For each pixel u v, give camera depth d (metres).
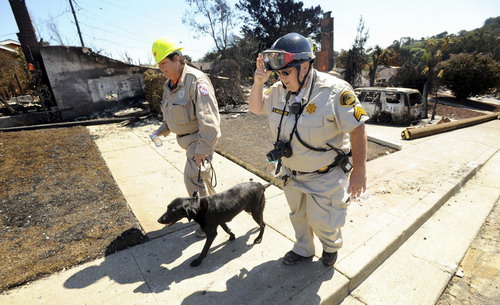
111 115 10.74
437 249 3.17
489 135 8.61
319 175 2.14
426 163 5.70
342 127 1.89
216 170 5.04
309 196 2.19
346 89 1.90
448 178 4.83
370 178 4.84
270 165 5.25
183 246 2.91
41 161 5.23
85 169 4.95
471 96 19.42
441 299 2.57
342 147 2.08
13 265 2.56
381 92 11.06
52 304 2.17
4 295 2.24
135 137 7.33
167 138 7.20
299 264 2.60
